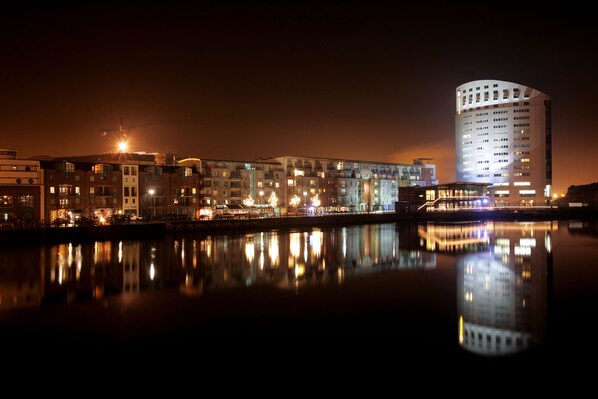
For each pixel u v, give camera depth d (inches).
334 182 7003.0
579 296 1536.7
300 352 1026.7
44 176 4227.4
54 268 2170.3
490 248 2960.1
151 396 839.1
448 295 1561.3
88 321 1277.1
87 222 4045.3
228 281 1830.7
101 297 1567.4
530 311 1346.0
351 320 1258.0
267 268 2140.7
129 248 2942.9
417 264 2267.5
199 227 4205.2
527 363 956.6
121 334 1161.4
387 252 2748.5
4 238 2994.6
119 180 4687.5
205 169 5615.2
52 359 1006.4
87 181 4475.9
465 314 1312.7
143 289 1691.7
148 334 1159.0
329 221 5354.3
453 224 5649.6
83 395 845.8
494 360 965.2
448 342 1080.2
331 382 882.8
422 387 861.8
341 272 2036.2
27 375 928.9
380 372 919.7
